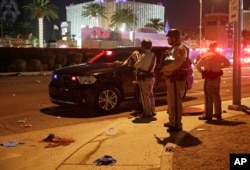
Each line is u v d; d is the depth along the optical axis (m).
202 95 14.48
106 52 11.67
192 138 7.02
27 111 10.93
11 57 38.16
